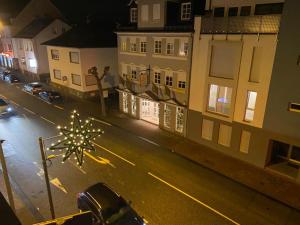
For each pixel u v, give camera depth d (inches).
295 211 605.0
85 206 554.3
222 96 828.6
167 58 951.0
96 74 1159.0
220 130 856.9
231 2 748.6
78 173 746.8
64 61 1566.2
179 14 934.4
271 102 703.7
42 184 694.5
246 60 726.5
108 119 1176.2
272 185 697.0
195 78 876.6
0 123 1108.5
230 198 646.5
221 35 766.5
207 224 563.5
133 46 1095.0
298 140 677.3
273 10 679.1
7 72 2014.0
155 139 971.3
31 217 572.4
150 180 717.3
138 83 1119.0
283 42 643.5
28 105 1366.9
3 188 670.5
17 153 855.1
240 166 789.2
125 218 516.7
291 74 650.2
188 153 866.8
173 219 576.1
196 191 672.4
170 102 970.7
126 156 845.8
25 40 1947.6
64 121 1139.9
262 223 567.8
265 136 738.8
